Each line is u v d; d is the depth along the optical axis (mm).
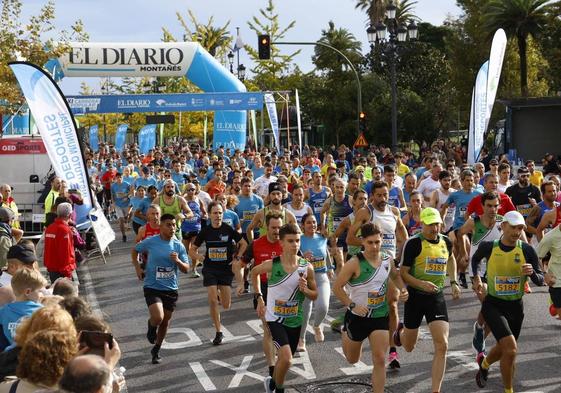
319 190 14383
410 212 12391
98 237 17047
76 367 3375
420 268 7570
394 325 7602
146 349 9812
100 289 14117
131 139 66750
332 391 7781
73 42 27875
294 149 33594
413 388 7793
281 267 7391
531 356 8859
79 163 16562
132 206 19344
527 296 12312
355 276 7176
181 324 11133
